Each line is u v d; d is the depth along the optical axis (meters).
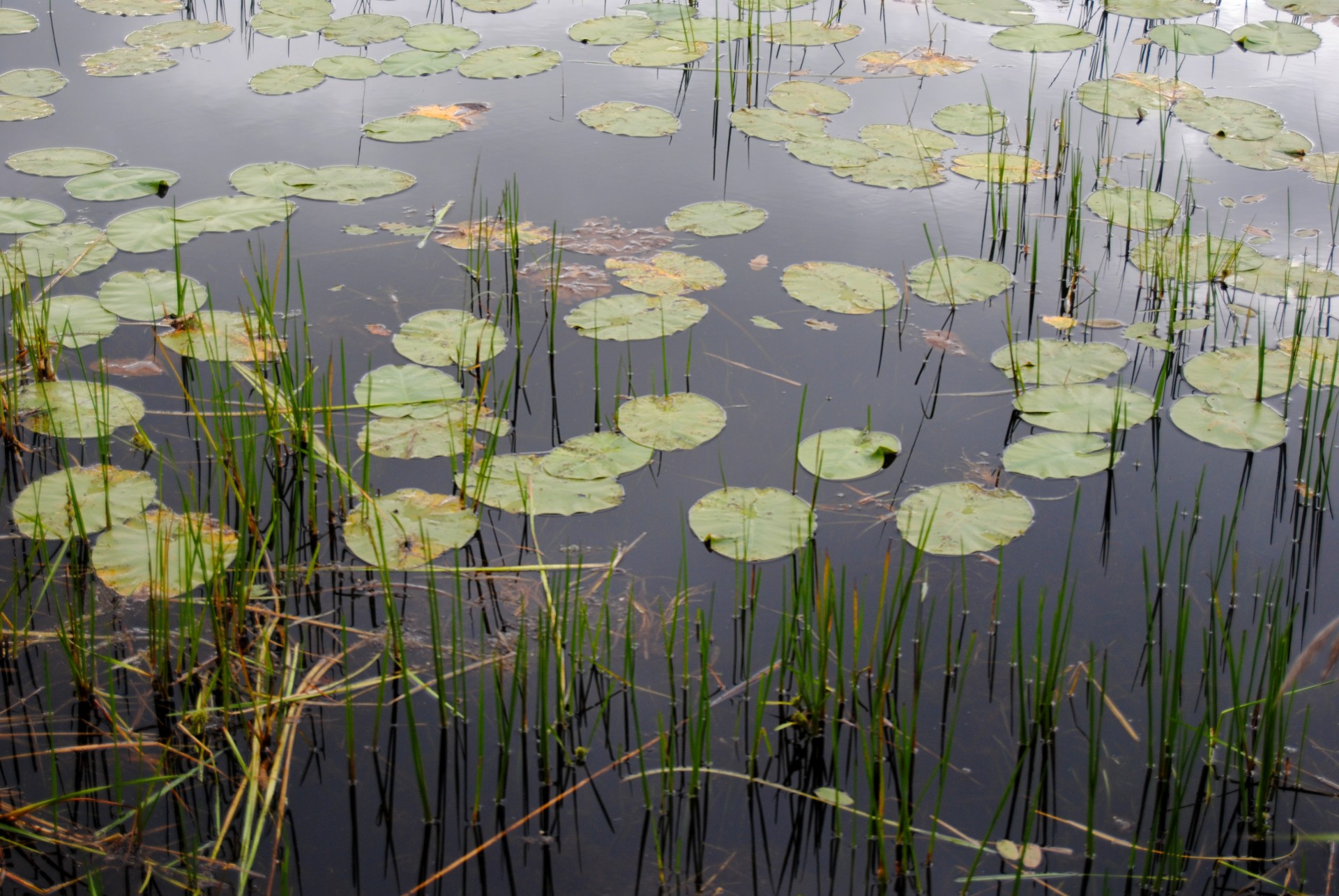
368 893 1.95
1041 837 2.06
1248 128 4.57
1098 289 3.68
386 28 5.57
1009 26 5.66
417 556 2.64
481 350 3.31
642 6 5.96
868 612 2.52
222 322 3.39
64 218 3.86
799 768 2.20
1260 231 3.90
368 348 3.35
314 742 2.23
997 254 3.85
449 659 2.41
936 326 3.49
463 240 3.85
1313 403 3.14
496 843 2.05
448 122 4.64
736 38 5.55
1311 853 2.03
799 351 3.37
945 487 2.82
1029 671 2.39
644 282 3.63
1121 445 3.00
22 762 2.16
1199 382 3.20
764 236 3.93
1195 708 2.31
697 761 2.11
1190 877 1.99
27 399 3.07
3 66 5.02
